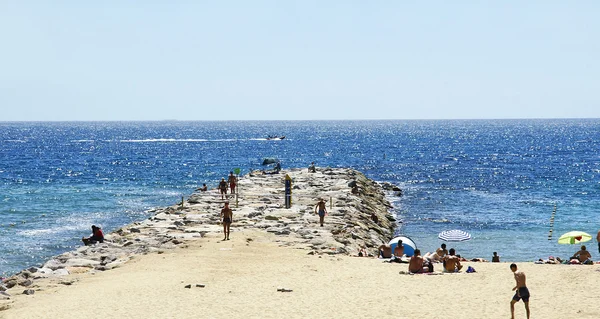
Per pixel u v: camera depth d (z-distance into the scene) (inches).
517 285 821.9
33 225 2091.5
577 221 2269.9
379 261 1270.9
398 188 3257.9
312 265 1216.8
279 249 1397.6
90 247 1471.5
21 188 3181.6
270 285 1050.1
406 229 2151.8
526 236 1998.0
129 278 1129.4
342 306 911.7
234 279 1102.4
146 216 2325.3
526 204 2706.7
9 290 1061.8
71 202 2669.8
